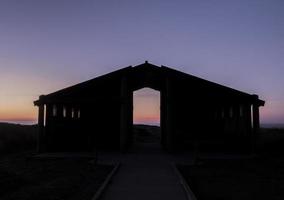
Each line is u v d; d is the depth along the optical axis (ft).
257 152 79.05
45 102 80.94
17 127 137.18
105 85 82.74
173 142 84.28
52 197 38.11
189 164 63.36
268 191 41.83
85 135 85.25
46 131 82.84
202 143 80.02
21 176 50.24
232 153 79.05
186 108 84.53
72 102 81.25
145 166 59.88
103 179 48.26
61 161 67.87
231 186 44.70
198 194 40.19
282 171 55.88
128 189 41.50
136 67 81.82
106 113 87.10
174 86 83.10
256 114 79.61
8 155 81.25
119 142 86.07
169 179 48.08
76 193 40.22
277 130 155.33
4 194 39.96
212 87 81.61
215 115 84.74
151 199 36.65
